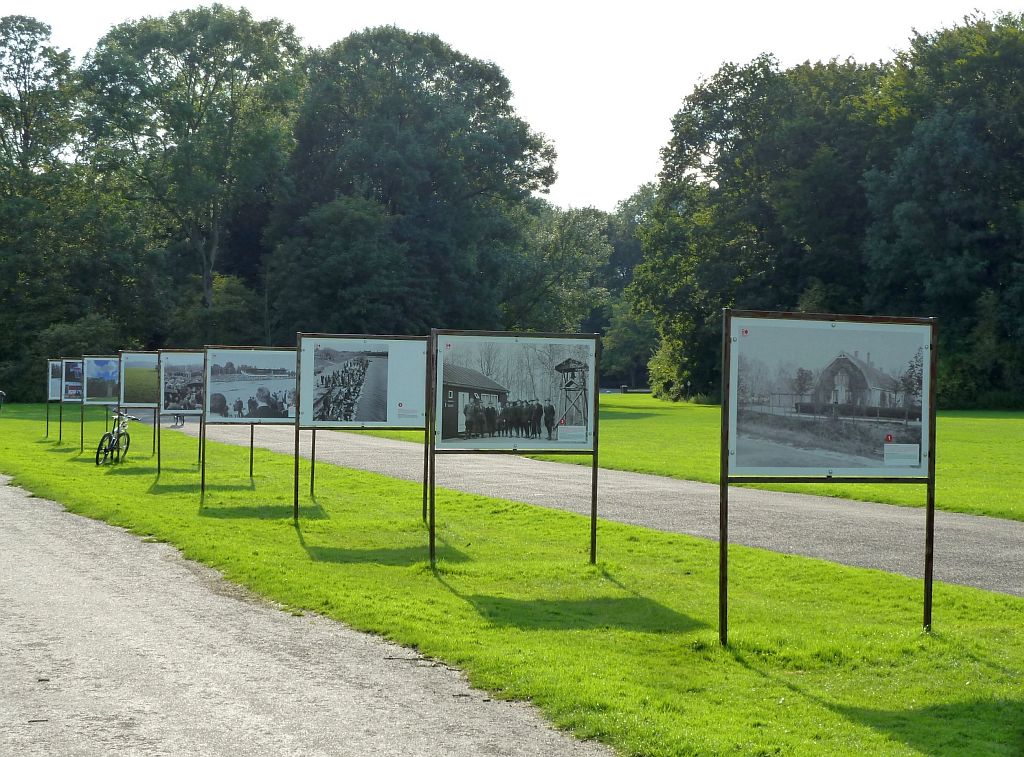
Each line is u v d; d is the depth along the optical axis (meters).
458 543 14.73
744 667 8.47
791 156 74.62
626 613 10.34
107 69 74.25
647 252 80.19
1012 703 7.62
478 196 84.62
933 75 71.69
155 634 9.32
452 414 13.23
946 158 65.62
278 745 6.49
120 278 78.19
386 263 74.38
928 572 9.76
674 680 8.02
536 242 88.94
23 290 75.44
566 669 8.16
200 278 83.44
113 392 29.36
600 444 35.72
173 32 76.69
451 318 79.12
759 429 9.56
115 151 75.56
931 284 67.75
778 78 77.25
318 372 16.50
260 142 75.00
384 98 78.56
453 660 8.48
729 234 77.62
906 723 7.13
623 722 6.87
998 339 67.44
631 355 123.94
